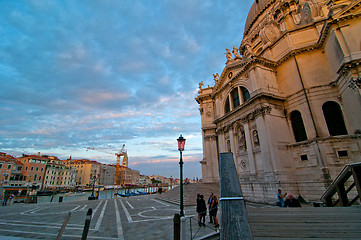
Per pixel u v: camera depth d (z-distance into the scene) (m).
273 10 28.83
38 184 72.62
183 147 11.06
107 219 12.59
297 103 19.38
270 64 21.62
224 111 26.52
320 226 4.55
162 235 8.51
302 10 23.97
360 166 6.44
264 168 18.20
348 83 14.95
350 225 4.50
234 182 3.07
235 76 23.78
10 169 64.69
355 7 14.86
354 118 15.32
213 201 9.20
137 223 11.07
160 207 17.88
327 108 17.70
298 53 20.11
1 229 10.30
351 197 13.53
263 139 18.67
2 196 42.41
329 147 15.84
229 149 24.69
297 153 18.06
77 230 9.84
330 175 15.32
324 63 18.72
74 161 113.81
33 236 8.84
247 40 32.72
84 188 93.75
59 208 19.33
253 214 5.98
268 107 19.12
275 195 16.81
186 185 27.88
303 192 16.95
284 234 4.12
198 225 9.96
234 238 2.25
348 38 14.83
